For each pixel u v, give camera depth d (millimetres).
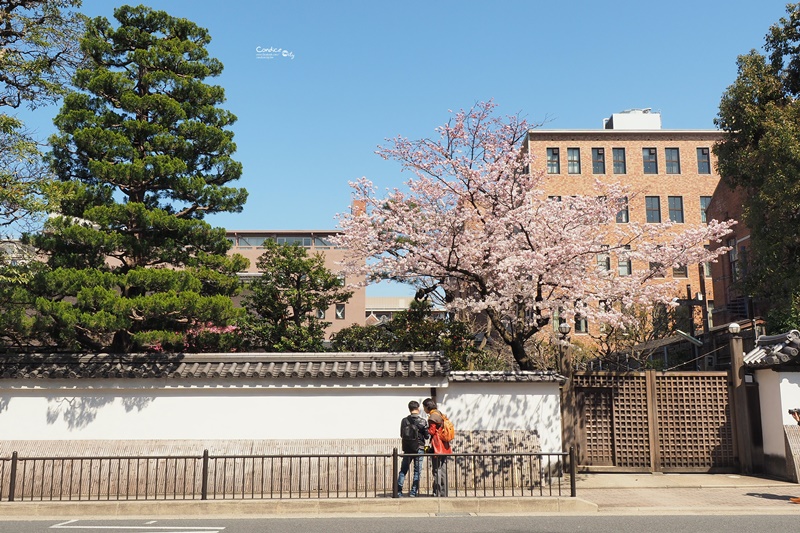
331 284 18922
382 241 16359
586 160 50188
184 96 14781
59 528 8750
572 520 9352
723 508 10281
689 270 46000
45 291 12883
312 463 12430
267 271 19047
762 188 20703
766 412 14227
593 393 14805
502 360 23562
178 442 12547
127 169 13422
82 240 13086
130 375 12492
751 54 23188
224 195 14539
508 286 14273
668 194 49781
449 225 15117
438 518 9570
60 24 14383
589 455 14562
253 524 9078
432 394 13211
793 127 20266
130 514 9969
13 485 10266
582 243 14562
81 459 10375
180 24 15359
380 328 18109
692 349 27016
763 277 21969
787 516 9734
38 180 13023
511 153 15641
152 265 14867
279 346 17812
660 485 12891
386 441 12703
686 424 14633
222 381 12742
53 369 12469
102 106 14430
